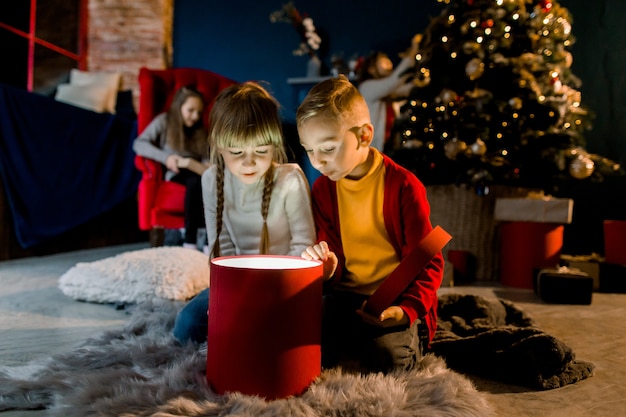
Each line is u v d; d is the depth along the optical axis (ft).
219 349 2.36
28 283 5.54
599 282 6.16
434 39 7.23
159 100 7.52
